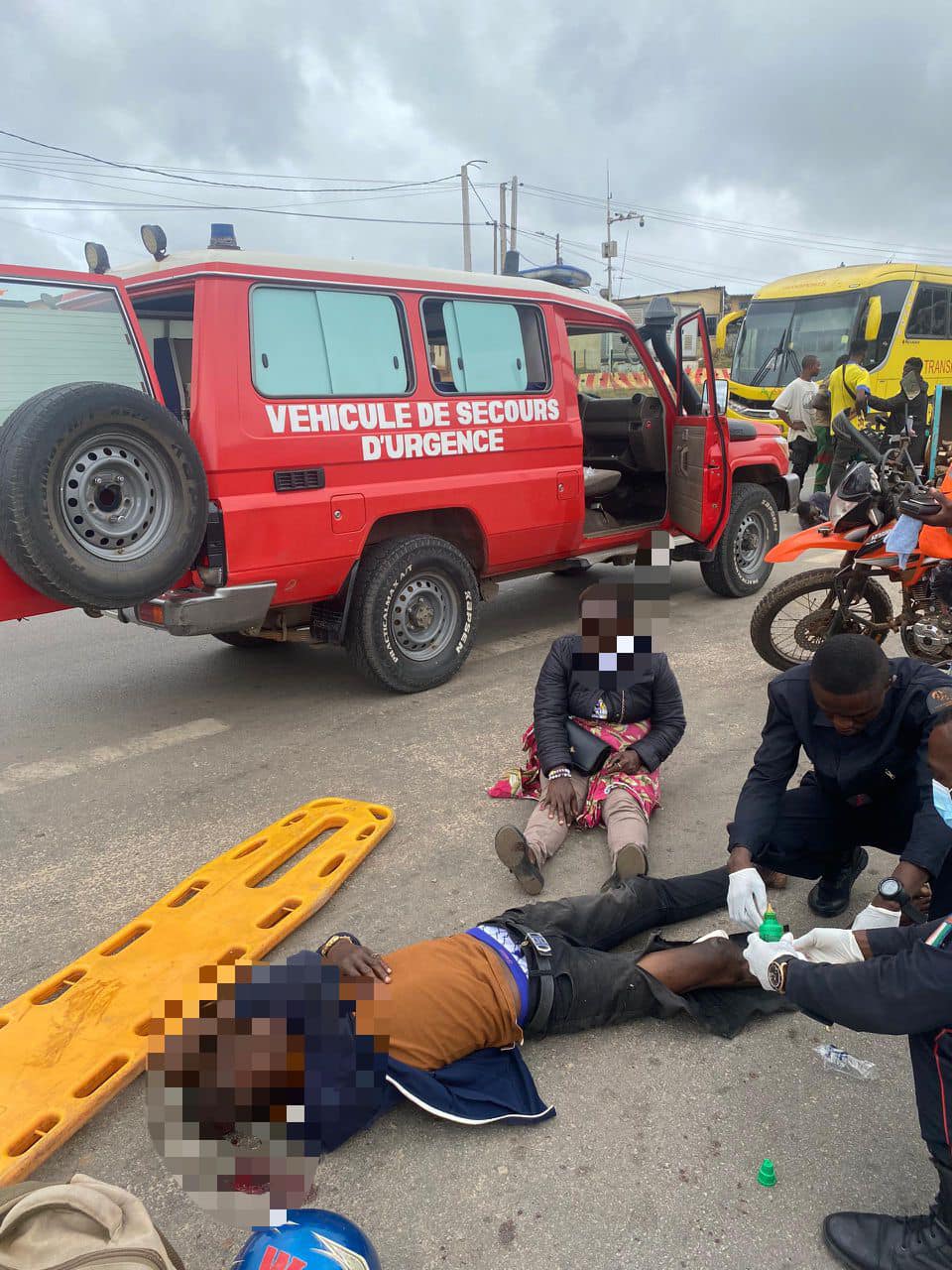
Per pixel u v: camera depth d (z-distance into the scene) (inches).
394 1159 83.0
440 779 157.8
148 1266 50.3
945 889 90.7
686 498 245.4
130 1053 93.3
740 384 572.1
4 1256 49.6
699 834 136.3
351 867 127.5
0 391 145.8
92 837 142.5
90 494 138.9
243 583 162.4
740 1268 71.8
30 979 109.2
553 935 98.4
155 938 112.3
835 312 541.3
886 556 177.3
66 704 201.6
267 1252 62.1
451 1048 86.8
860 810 105.9
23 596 143.6
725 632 236.2
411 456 184.4
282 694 204.4
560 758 132.4
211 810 150.3
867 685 88.9
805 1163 81.1
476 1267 72.7
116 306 154.3
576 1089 90.0
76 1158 84.4
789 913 116.9
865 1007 70.0
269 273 162.6
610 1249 73.7
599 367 261.7
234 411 157.9
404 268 185.9
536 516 210.8
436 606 200.7
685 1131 84.8
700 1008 98.7
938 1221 70.6
